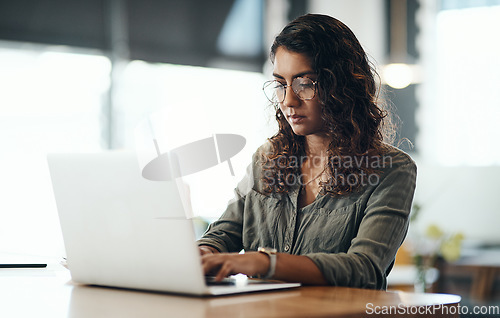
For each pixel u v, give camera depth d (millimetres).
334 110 1570
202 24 6270
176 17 6156
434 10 5934
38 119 5508
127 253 1235
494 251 5188
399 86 4961
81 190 1289
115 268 1272
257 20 6516
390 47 5980
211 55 6316
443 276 4602
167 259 1172
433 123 5902
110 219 1251
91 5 5801
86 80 5754
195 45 6238
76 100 5684
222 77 6398
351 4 6102
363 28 6051
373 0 6020
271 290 1253
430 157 5902
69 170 1306
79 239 1324
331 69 1563
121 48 5895
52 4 5648
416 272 3846
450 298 1216
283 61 1588
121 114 5840
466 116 5836
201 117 1368
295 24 1604
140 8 5992
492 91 5742
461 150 5852
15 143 5379
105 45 5859
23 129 5434
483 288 4555
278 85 1617
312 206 1600
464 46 5836
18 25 5527
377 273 1390
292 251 1605
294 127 1606
